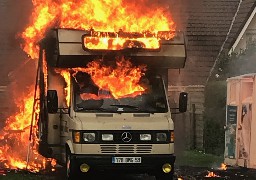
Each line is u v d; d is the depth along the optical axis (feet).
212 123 68.23
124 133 38.40
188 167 52.03
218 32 83.51
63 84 41.70
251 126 47.88
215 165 53.72
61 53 38.93
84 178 42.80
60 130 42.52
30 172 46.09
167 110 40.40
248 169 49.06
